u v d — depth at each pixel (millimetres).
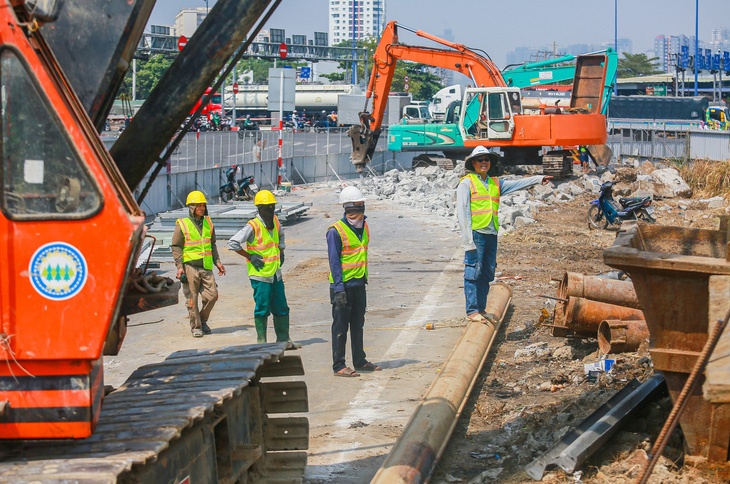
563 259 15156
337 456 6238
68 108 3543
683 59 91062
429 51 27781
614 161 33688
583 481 5078
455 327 10414
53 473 3291
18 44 3461
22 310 3461
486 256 9500
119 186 3594
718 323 3959
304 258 16344
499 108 26750
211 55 4664
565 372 7922
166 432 3807
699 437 4980
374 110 28266
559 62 30391
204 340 10156
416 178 29594
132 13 4152
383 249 17078
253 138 31172
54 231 3451
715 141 26969
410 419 6215
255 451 4930
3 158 3463
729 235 5012
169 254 16672
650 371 6910
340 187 32750
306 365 8867
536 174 28266
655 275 5168
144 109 4723
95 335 3445
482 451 6145
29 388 3502
